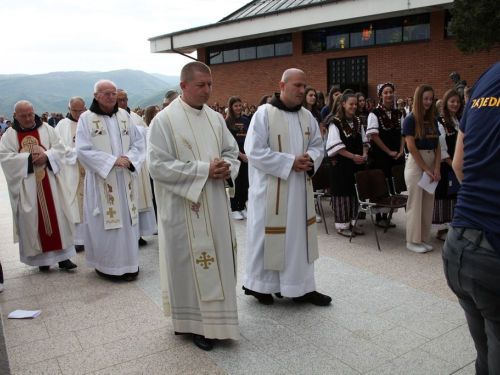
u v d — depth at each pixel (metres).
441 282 4.46
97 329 3.68
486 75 1.94
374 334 3.47
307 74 16.86
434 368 3.00
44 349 3.37
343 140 5.93
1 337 2.06
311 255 3.95
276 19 16.12
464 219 1.88
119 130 4.87
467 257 1.84
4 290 4.59
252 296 4.23
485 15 9.60
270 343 3.38
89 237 4.79
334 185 6.08
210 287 3.28
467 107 2.00
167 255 3.35
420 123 5.16
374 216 7.22
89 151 4.61
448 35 13.40
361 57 15.46
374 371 2.98
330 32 16.05
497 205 1.78
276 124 3.87
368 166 6.53
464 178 1.94
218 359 3.18
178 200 3.29
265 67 18.16
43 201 4.99
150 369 3.08
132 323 3.77
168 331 3.62
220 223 3.32
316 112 7.10
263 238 3.90
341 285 4.43
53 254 5.09
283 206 3.82
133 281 4.75
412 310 3.86
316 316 3.79
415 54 14.09
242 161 7.32
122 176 4.74
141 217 6.06
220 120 3.57
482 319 2.03
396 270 4.81
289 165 3.73
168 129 3.28
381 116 6.34
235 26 17.47
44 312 4.03
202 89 3.29
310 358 3.16
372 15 13.79
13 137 4.96
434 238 6.00
